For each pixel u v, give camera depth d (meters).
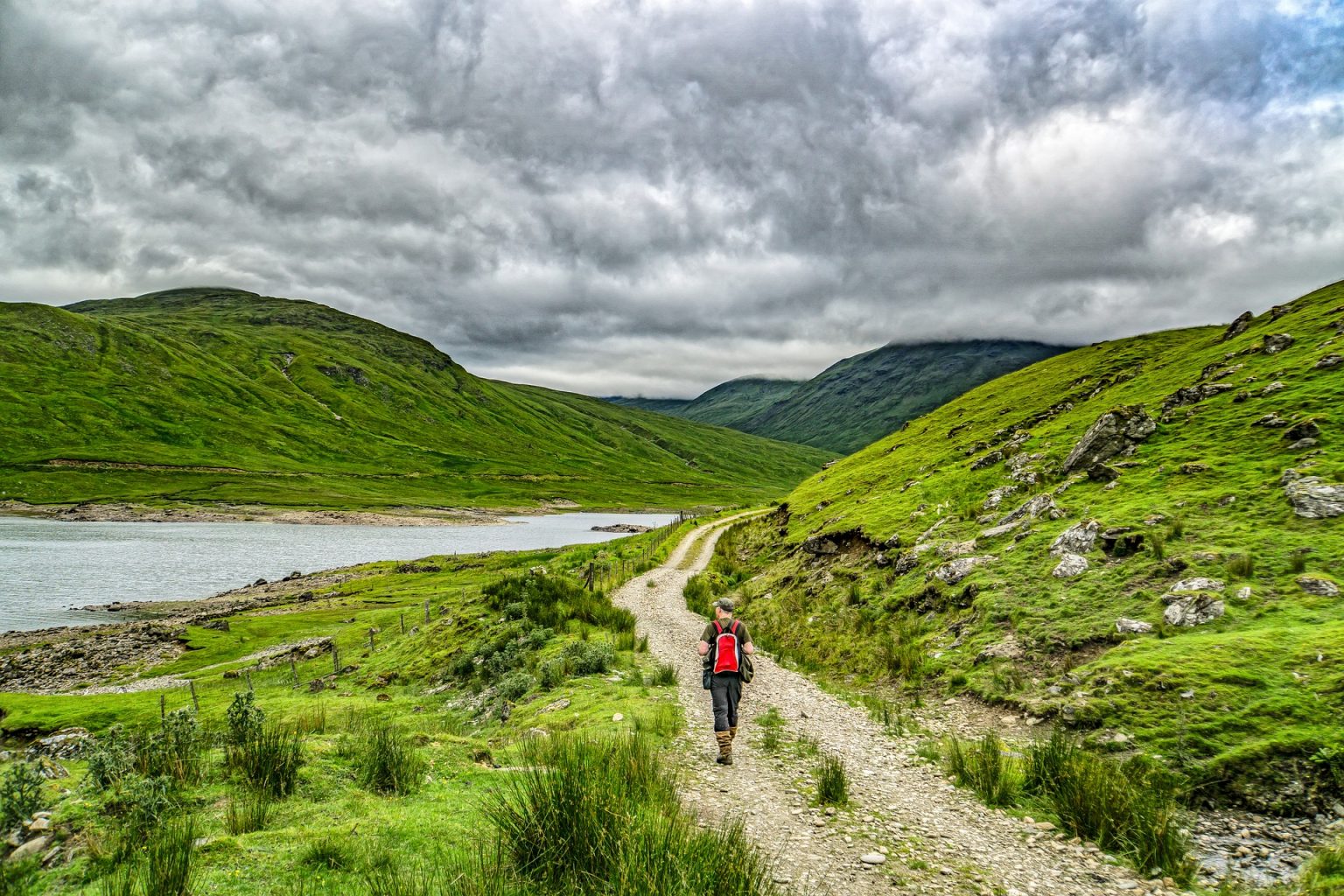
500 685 20.55
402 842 7.20
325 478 184.88
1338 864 8.00
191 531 113.69
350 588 62.38
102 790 7.58
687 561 51.31
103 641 43.44
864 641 22.52
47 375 195.12
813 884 7.52
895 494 38.38
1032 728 14.12
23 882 5.88
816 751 12.97
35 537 97.00
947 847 8.91
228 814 7.49
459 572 68.56
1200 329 58.44
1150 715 12.73
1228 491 20.59
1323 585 14.81
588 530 146.00
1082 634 16.95
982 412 58.41
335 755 10.17
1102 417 28.91
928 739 14.20
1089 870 8.43
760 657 23.42
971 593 21.45
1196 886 8.05
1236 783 10.48
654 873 5.87
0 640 45.88
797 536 43.41
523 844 6.60
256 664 36.28
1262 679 12.42
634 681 18.31
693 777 10.89
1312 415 23.00
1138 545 19.53
